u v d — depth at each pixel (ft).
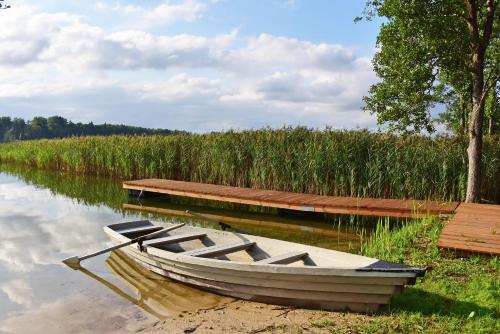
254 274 18.57
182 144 60.80
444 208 33.91
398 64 38.24
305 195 42.70
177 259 21.08
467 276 20.77
